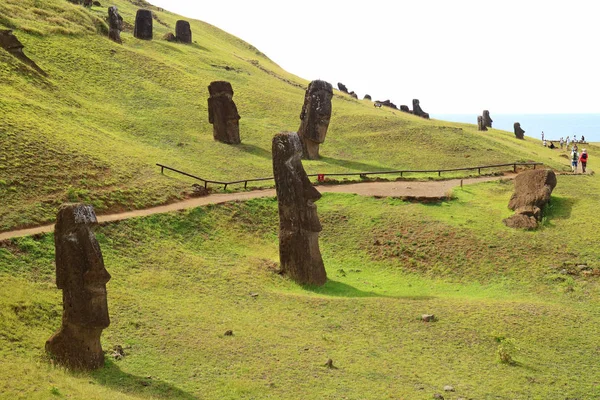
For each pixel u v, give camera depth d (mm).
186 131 57812
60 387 19062
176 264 33094
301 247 33250
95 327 21812
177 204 40500
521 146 68812
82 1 93562
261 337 25719
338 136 63406
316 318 28344
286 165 33375
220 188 44562
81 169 40562
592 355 25219
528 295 32406
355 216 41406
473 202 43875
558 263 35188
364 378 22594
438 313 28766
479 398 21484
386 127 65312
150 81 68688
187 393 20891
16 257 29422
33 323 24297
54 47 66500
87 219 22125
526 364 24281
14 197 35406
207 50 93938
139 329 25422
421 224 39688
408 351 25188
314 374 22703
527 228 38906
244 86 77125
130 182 41438
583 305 31031
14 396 17859
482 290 33250
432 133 62844
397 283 34375
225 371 22672
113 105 59906
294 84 90750
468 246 37156
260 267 34469
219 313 28047
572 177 50625
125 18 95750
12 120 43531
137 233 35156
